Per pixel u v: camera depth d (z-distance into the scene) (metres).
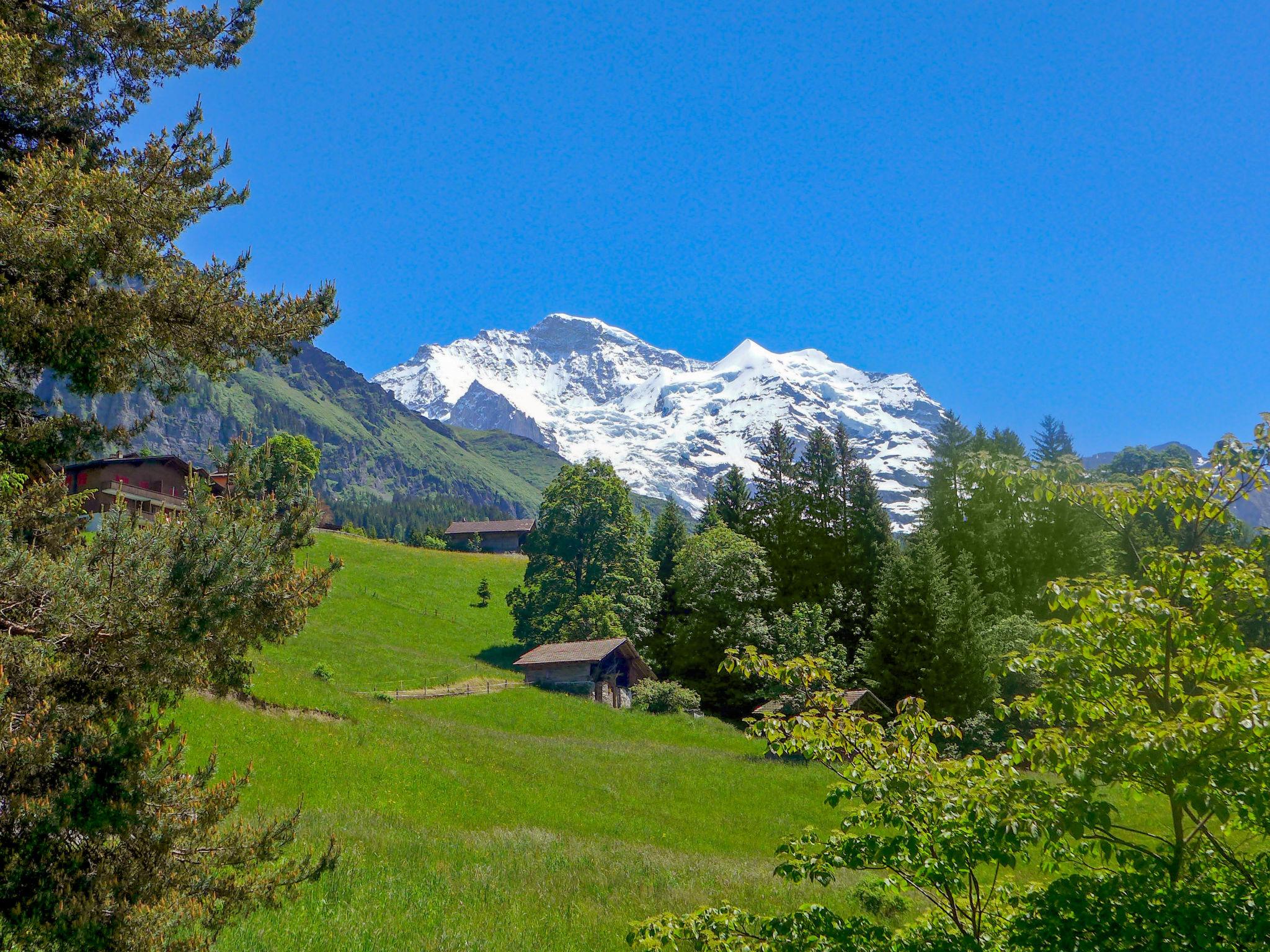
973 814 7.38
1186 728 6.78
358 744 31.42
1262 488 7.78
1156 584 8.04
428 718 41.66
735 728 58.53
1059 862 7.80
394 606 86.62
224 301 13.38
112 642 9.19
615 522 80.50
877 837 7.89
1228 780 6.66
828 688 8.59
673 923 8.38
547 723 51.59
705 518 92.94
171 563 9.27
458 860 19.84
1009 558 60.94
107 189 11.55
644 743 49.34
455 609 91.56
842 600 72.38
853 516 78.38
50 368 11.07
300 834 19.59
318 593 11.41
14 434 11.05
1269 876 6.90
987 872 17.42
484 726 48.12
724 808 35.00
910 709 8.44
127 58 13.84
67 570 9.02
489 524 166.62
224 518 9.90
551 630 75.50
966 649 51.06
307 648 64.81
